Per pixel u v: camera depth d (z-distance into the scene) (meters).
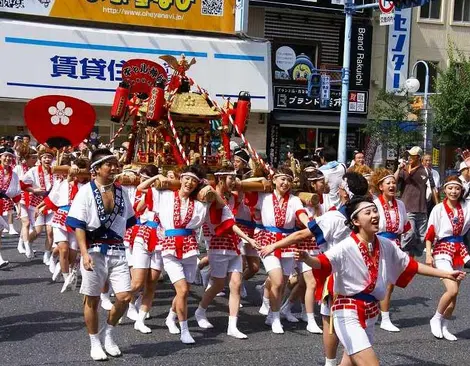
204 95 9.36
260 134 21.41
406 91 20.83
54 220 8.80
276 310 7.24
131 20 19.41
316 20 22.05
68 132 8.52
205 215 6.75
